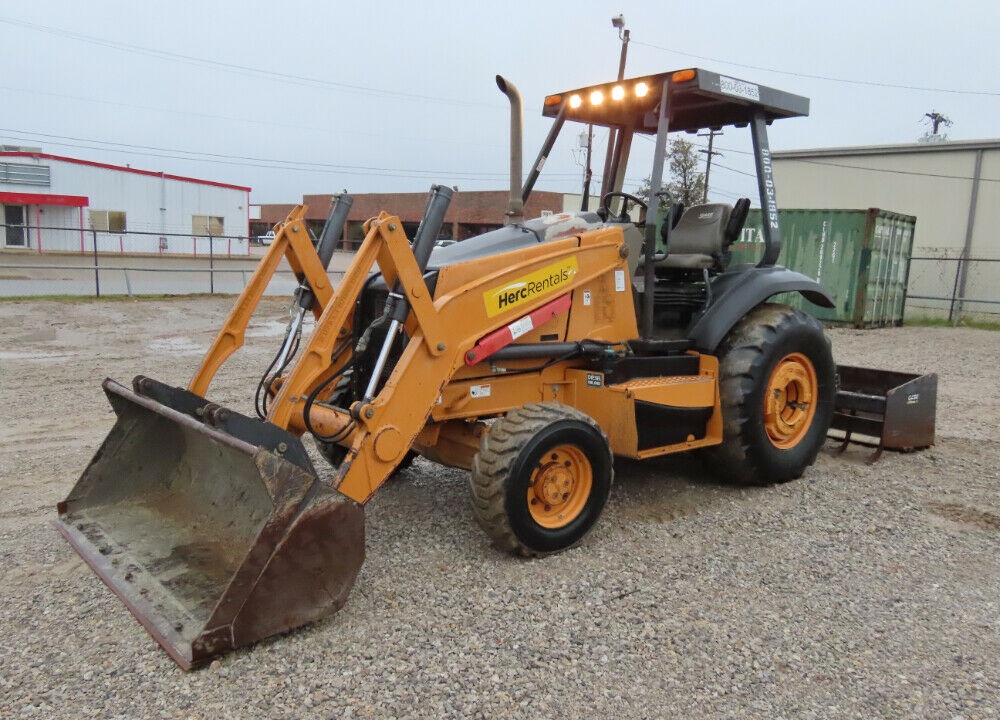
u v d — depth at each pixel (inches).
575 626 124.6
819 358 203.2
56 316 504.4
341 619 124.5
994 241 766.5
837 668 115.0
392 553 151.5
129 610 119.4
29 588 135.2
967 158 773.9
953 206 786.8
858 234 599.2
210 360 152.0
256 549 112.2
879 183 832.3
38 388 305.1
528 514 145.3
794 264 633.6
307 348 136.9
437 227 143.9
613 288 175.2
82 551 133.7
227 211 1286.9
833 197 863.1
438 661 113.7
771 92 192.4
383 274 142.5
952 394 335.6
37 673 109.3
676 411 175.6
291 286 782.5
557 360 169.9
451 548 154.4
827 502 187.0
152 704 102.5
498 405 163.2
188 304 589.0
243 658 112.8
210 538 134.3
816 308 624.1
